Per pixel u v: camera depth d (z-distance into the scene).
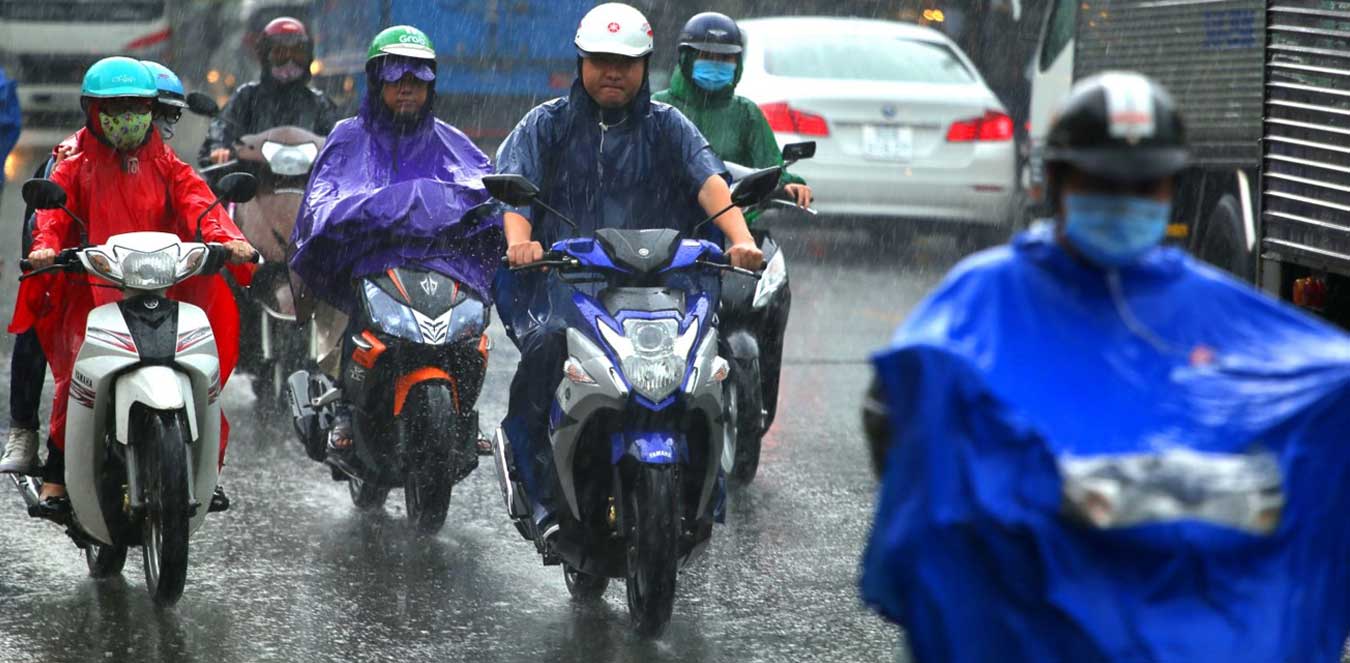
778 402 30.73
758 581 20.31
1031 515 9.09
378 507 23.70
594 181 19.58
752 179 17.97
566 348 17.83
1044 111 42.47
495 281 19.42
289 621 18.55
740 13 76.56
